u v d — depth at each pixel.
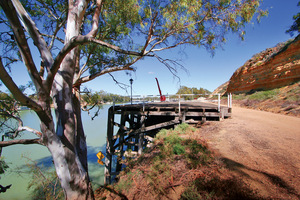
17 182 7.55
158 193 2.69
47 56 2.90
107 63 6.49
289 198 1.99
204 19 4.57
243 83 21.31
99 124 28.28
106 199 4.02
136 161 5.07
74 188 3.11
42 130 2.89
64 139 3.02
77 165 3.22
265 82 16.69
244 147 3.83
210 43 5.00
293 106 9.18
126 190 3.63
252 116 8.28
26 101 2.19
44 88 2.58
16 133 3.86
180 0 3.75
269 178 2.47
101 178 8.58
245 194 2.09
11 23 2.03
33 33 2.80
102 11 5.49
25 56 2.24
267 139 4.29
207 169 2.87
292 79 13.38
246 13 4.09
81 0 3.30
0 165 4.21
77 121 4.42
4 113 3.94
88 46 5.67
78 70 4.89
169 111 7.70
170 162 3.56
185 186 2.55
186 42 4.92
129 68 4.60
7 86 1.86
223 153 3.58
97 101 6.63
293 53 14.24
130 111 7.80
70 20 3.25
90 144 16.06
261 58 19.61
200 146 3.82
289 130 5.14
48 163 9.97
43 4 5.24
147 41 2.59
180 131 5.91
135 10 4.72
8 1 1.87
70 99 3.20
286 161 2.98
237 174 2.62
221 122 6.96
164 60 4.26
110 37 6.45
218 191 2.21
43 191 4.89
